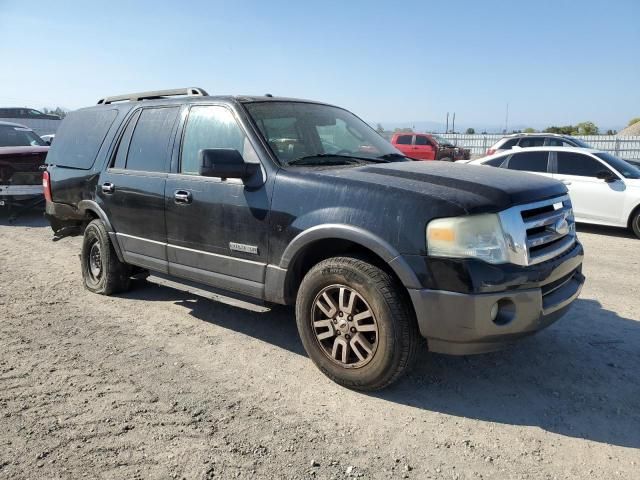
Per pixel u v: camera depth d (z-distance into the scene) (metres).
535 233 3.48
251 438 3.13
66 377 3.87
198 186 4.38
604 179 9.82
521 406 3.50
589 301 5.62
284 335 4.69
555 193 3.74
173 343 4.51
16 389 3.69
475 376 3.91
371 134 5.05
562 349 4.37
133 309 5.36
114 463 2.88
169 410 3.42
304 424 3.28
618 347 4.41
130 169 5.14
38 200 10.64
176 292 5.92
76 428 3.21
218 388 3.72
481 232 3.19
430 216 3.23
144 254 5.04
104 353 4.30
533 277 3.29
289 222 3.78
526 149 10.95
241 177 3.99
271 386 3.75
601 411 3.44
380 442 3.10
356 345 3.58
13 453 2.96
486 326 3.19
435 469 2.86
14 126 11.88
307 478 2.78
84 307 5.43
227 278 4.27
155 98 5.48
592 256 7.99
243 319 5.07
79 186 5.75
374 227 3.39
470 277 3.13
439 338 3.30
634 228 9.56
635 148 30.45
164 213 4.70
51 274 6.72
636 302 5.59
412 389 3.72
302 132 4.45
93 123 5.83
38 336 4.65
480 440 3.13
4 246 8.43
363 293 3.46
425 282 3.24
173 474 2.79
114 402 3.52
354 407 3.48
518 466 2.89
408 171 3.77
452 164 4.26
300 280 4.04
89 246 5.89
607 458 2.95
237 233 4.12
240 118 4.28
